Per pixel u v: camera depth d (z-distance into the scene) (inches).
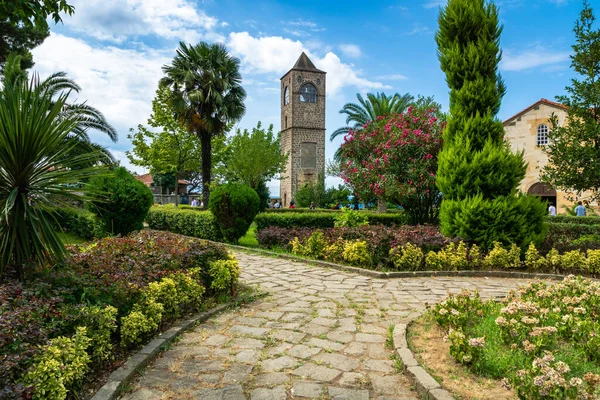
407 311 188.1
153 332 151.6
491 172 310.0
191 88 649.0
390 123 506.3
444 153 337.4
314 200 1363.2
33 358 97.4
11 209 137.2
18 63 634.2
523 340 128.0
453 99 348.8
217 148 896.3
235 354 136.9
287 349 141.3
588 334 127.0
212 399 107.2
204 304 188.5
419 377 113.0
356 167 535.5
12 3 186.4
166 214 573.9
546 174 359.3
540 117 869.8
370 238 313.7
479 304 160.6
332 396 109.0
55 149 146.9
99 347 120.0
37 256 145.9
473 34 348.5
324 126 1841.8
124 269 161.0
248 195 440.8
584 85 331.0
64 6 206.4
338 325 167.0
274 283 249.0
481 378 112.5
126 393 110.7
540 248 316.2
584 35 336.2
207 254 214.7
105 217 374.3
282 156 1155.3
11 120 134.0
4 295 115.4
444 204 331.3
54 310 117.0
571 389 92.7
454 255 287.7
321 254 333.7
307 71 1813.5
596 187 340.8
